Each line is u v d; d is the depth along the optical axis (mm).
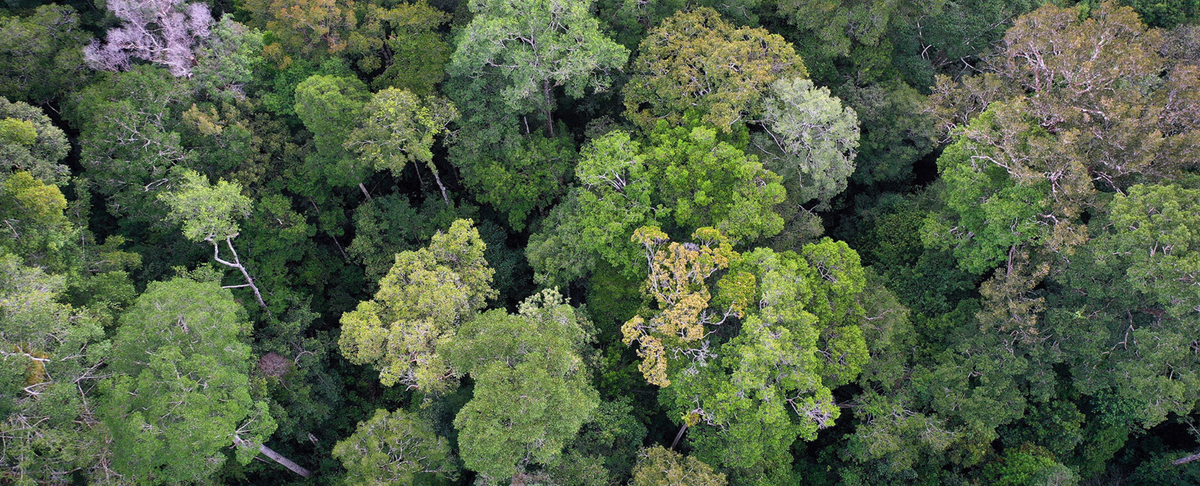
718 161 31094
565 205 35000
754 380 25594
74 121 37500
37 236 28062
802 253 31031
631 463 30547
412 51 37469
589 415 26641
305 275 39562
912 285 35750
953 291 35594
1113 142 27609
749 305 28547
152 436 24000
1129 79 31016
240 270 36844
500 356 26328
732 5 37375
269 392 33812
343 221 40906
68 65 35812
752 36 34188
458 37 36438
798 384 26344
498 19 32438
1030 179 27219
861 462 33531
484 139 36219
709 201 31469
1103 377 30312
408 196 44562
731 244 30344
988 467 32844
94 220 38562
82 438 25016
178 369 25844
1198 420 35844
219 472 32719
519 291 41375
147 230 37688
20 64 34812
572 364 26531
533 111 38906
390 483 26438
